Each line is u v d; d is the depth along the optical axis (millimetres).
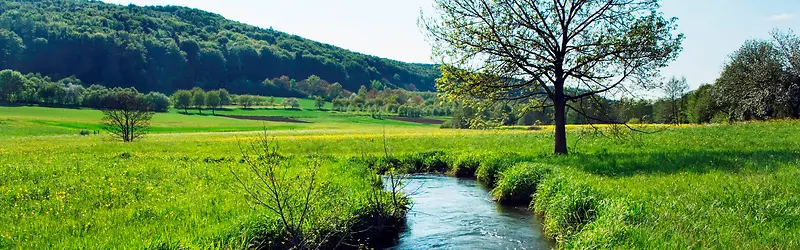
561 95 23719
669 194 11633
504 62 23328
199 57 190625
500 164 20797
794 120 43750
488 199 16984
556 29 23453
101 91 128500
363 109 152250
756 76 52219
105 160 23984
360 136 50000
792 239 8047
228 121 107500
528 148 29156
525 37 23141
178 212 11594
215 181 16484
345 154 29312
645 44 22047
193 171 19312
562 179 14438
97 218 10898
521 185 16234
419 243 11820
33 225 10211
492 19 23203
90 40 162125
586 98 24641
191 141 44719
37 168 19391
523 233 12352
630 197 11242
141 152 31469
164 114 117750
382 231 12547
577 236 10180
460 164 24188
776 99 50656
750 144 25469
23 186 14742
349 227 11672
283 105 156125
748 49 56000
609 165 18047
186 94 135250
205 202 12633
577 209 11711
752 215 9508
